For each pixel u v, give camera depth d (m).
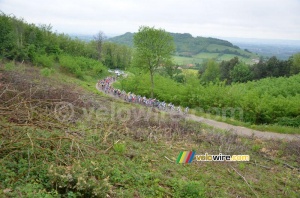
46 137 6.62
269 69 51.19
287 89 28.72
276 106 21.09
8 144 5.86
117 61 73.12
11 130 6.21
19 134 6.20
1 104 7.88
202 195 6.29
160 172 7.18
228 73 55.41
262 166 9.51
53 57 42.91
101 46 70.19
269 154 11.02
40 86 10.98
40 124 7.02
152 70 29.56
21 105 7.66
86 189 4.95
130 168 6.85
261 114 20.92
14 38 33.34
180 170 7.71
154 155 8.45
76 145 6.72
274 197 7.37
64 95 10.57
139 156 7.93
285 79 35.12
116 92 26.08
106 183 5.16
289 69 50.84
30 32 43.03
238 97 23.27
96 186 5.03
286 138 15.07
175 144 10.00
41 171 5.36
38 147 5.89
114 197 5.37
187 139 10.88
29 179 5.02
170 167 7.82
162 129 11.11
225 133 12.84
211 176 7.82
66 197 4.82
